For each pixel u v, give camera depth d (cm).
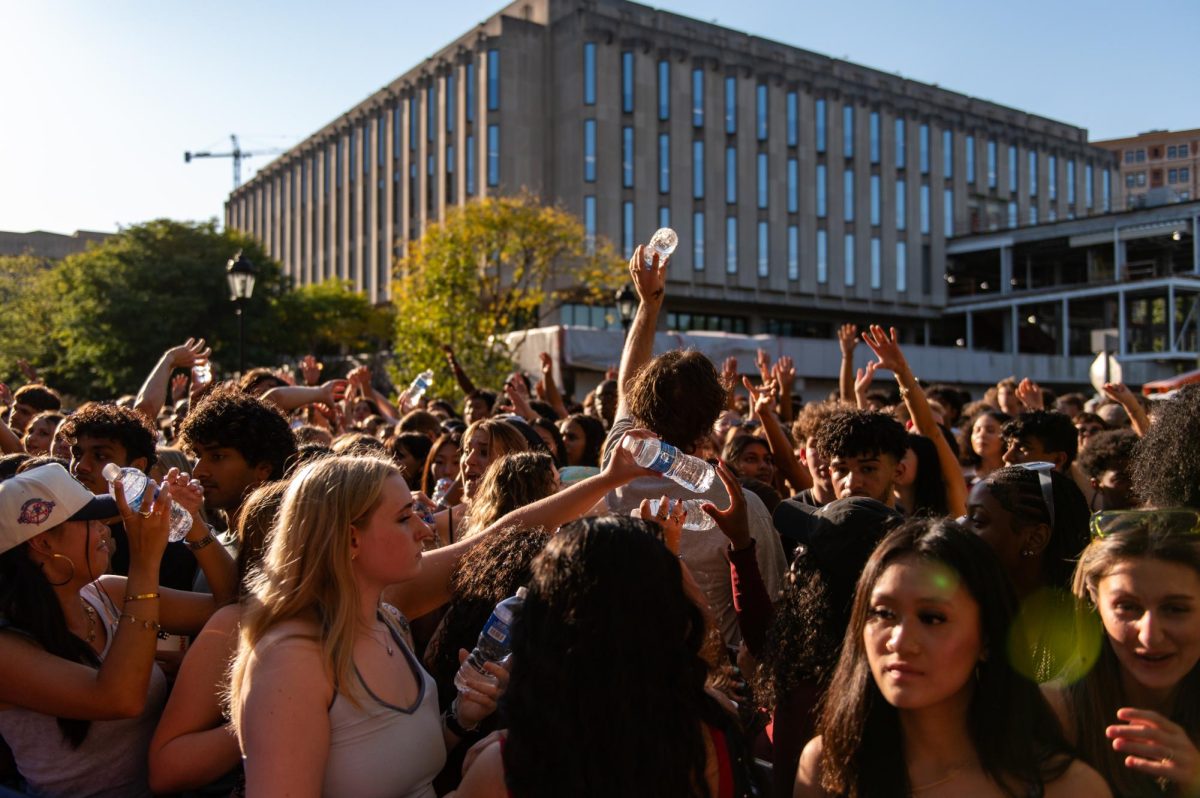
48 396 732
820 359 3325
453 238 2920
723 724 198
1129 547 194
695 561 338
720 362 1977
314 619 214
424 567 286
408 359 2716
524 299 3097
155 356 3988
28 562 254
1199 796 177
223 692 240
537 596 186
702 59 4503
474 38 4541
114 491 244
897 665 187
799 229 4756
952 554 189
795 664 254
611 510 347
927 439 433
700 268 4478
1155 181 10188
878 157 5003
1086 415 721
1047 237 4947
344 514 217
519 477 343
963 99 5572
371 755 210
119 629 245
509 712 183
